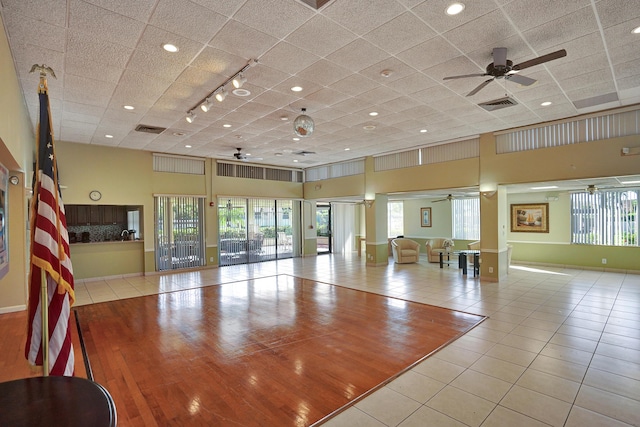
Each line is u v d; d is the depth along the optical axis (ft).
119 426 8.29
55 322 7.67
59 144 24.64
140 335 14.47
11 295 17.26
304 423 8.35
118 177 27.17
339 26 10.19
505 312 17.19
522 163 22.21
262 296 21.38
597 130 19.29
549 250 30.91
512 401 9.14
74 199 25.18
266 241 37.73
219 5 9.04
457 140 25.27
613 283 23.48
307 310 18.12
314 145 27.04
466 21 9.98
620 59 12.50
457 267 31.94
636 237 26.78
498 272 24.38
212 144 26.25
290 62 12.52
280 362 11.77
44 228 7.48
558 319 15.93
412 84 14.74
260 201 37.17
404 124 21.09
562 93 15.99
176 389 10.04
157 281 26.27
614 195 27.71
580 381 10.14
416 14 9.62
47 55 11.48
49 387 4.99
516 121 20.77
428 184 27.40
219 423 8.39
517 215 32.83
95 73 13.05
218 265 33.30
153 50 11.40
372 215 32.65
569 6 9.28
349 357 12.12
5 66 9.21
